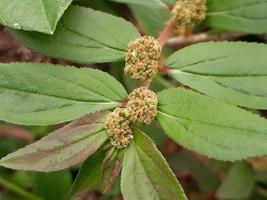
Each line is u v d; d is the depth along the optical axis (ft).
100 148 0.58
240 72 0.61
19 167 0.54
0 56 0.74
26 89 0.58
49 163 0.55
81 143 0.56
